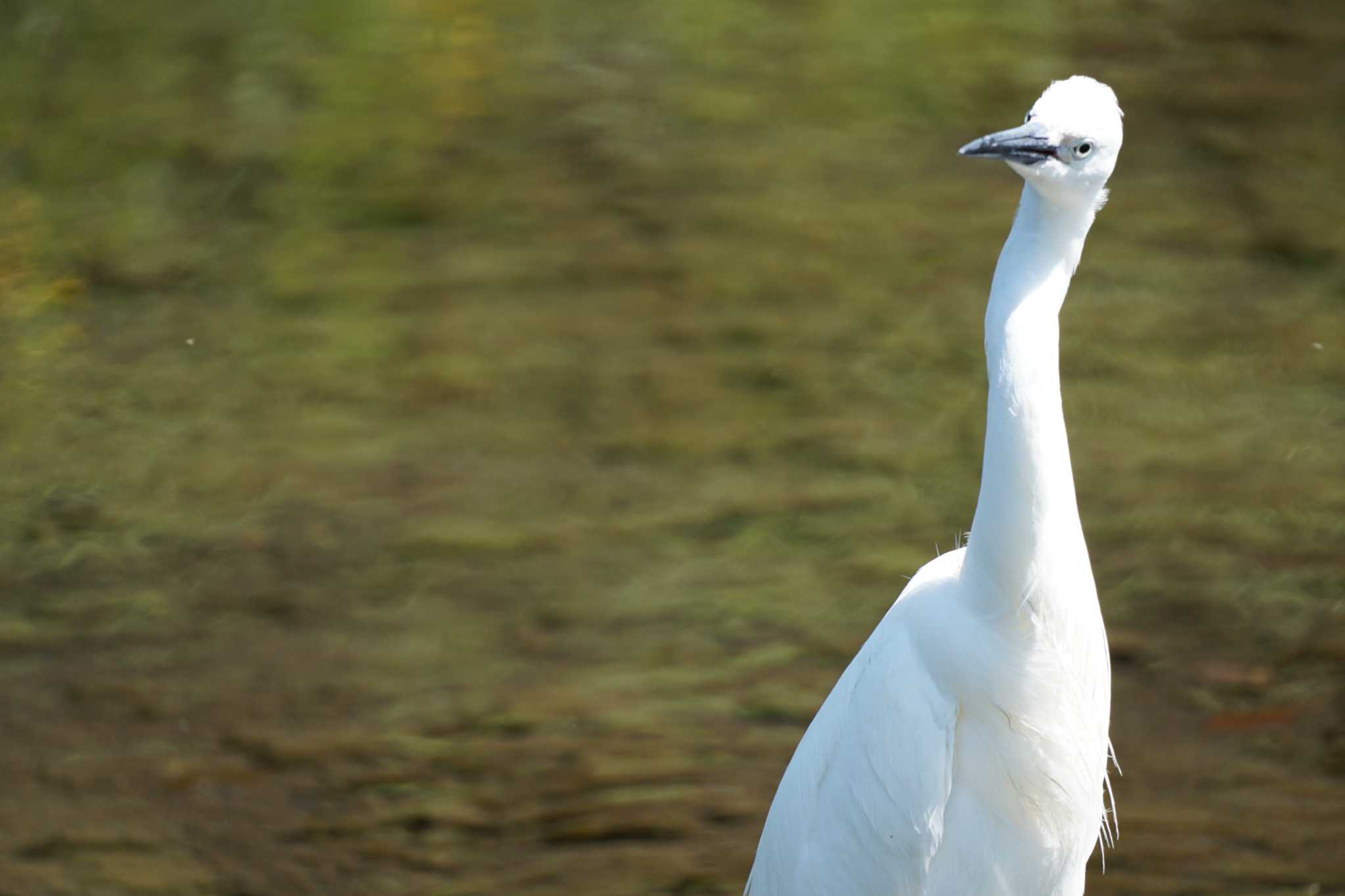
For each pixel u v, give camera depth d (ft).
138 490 33.88
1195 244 43.98
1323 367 38.04
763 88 53.83
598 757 25.58
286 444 35.78
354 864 23.20
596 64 55.42
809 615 29.35
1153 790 24.30
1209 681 27.04
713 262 43.52
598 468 34.71
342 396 37.76
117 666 28.17
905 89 53.52
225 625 29.45
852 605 29.58
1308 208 45.57
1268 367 38.17
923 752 16.42
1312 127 50.14
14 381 37.83
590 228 45.55
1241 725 25.85
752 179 48.11
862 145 50.14
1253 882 22.09
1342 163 47.91
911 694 16.53
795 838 17.89
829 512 32.76
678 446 35.40
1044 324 15.01
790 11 59.67
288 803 24.71
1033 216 14.99
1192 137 49.83
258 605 30.12
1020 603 15.72
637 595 30.25
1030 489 15.24
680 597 30.14
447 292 42.39
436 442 35.81
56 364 38.63
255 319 41.09
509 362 39.06
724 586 30.42
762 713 26.63
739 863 22.91
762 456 34.99
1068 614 15.96
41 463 34.71
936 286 42.19
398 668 28.19
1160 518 32.24
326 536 32.37
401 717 26.81
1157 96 52.34
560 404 37.29
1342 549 31.01
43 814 24.36
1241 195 46.44
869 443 35.32
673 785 24.81
